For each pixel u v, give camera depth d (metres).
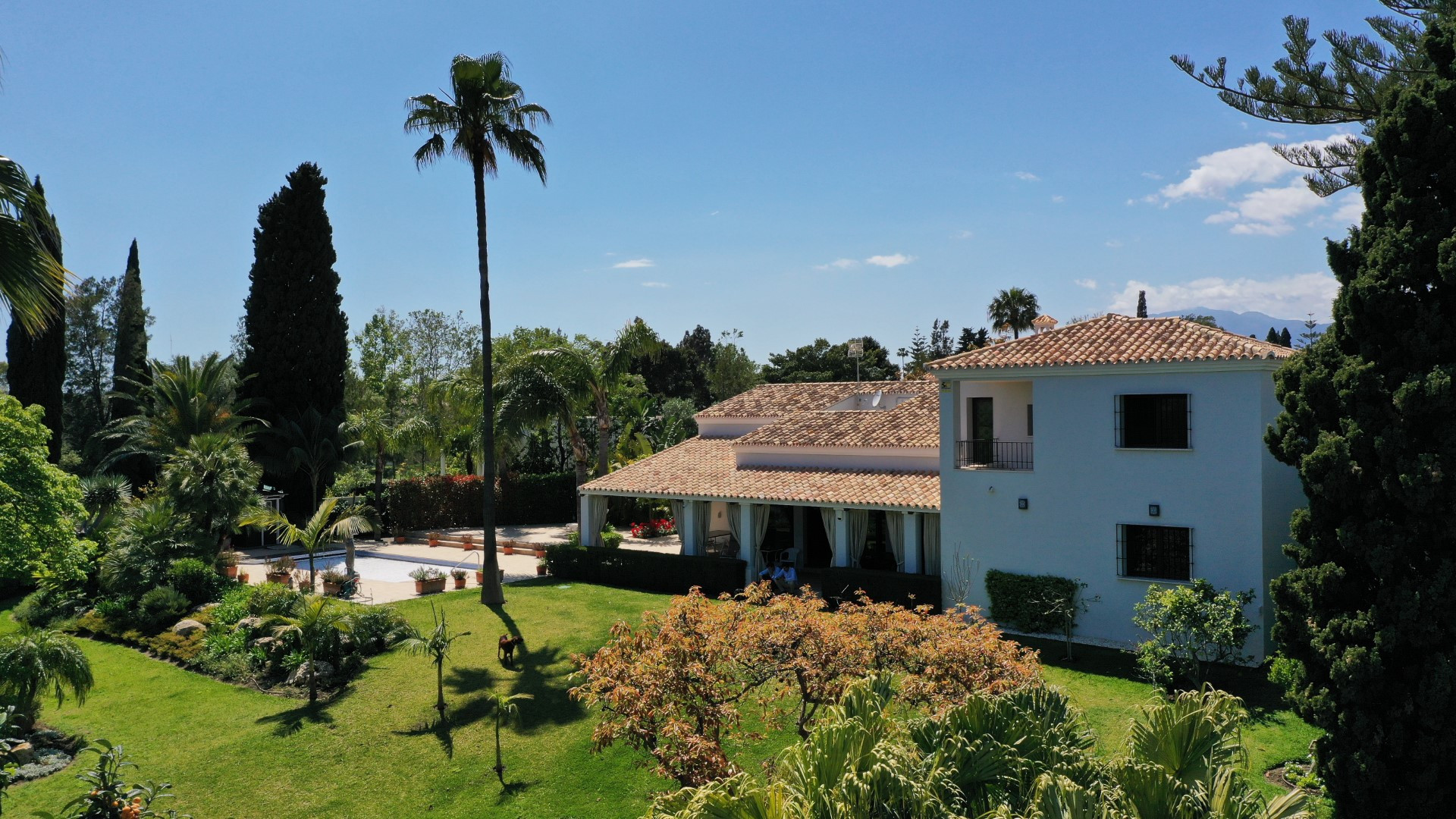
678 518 34.41
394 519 44.41
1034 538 22.09
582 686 14.31
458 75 26.11
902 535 25.98
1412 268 12.18
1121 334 22.44
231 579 30.81
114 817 11.62
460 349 78.12
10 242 9.84
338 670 21.11
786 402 37.16
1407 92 12.53
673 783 14.30
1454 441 11.58
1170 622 17.77
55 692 19.16
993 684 12.05
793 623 13.52
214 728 18.11
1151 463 20.44
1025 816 7.54
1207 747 8.83
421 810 14.66
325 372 45.94
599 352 41.38
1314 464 12.71
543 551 36.53
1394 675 12.12
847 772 7.52
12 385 39.56
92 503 37.66
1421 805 11.71
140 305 53.44
